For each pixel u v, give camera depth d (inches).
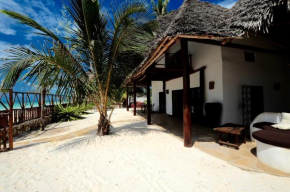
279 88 269.7
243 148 146.7
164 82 466.3
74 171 115.3
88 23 175.2
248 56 252.1
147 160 129.3
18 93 262.8
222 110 232.8
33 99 308.7
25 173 114.6
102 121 217.3
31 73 146.5
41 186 96.9
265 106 256.8
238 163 115.9
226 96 233.6
